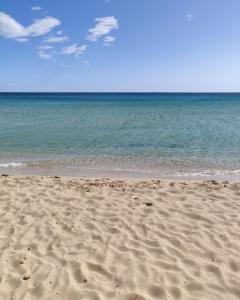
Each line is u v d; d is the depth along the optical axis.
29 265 4.40
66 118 31.59
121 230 5.48
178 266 4.36
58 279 4.07
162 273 4.20
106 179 9.05
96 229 5.53
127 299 3.70
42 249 4.86
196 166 11.51
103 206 6.59
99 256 4.64
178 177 9.98
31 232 5.42
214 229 5.46
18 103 75.19
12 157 13.17
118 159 12.78
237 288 3.88
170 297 3.73
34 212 6.27
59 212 6.28
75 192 7.56
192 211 6.27
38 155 13.59
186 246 4.90
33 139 17.77
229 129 22.39
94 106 59.94
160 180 8.96
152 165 11.70
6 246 4.94
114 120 29.61
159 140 17.44
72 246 4.95
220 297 3.73
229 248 4.82
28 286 3.94
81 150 14.68
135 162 12.22
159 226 5.62
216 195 7.24
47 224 5.73
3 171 10.83
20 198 7.08
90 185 8.24
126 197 7.16
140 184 8.33
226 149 14.74
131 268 4.32
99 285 3.96
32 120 29.28
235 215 6.04
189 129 22.45
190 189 7.79
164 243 5.00
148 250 4.80
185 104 71.00
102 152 14.23
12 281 4.04
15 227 5.60
